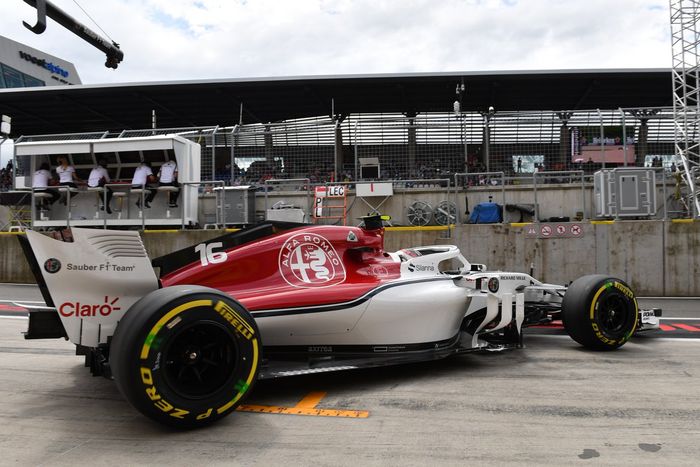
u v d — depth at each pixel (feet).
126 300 10.77
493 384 12.94
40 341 18.57
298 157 50.75
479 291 15.08
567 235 34.78
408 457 8.54
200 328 9.53
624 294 16.93
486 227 35.88
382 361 13.07
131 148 42.11
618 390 12.40
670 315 25.20
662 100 66.28
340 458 8.48
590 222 34.53
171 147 41.50
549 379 13.42
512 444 9.09
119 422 10.12
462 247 36.11
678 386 12.74
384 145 50.93
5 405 11.23
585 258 34.53
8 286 37.14
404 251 16.06
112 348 9.11
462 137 47.29
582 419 10.37
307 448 8.87
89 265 10.36
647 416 10.55
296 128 47.60
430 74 57.93
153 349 8.86
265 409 10.97
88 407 11.09
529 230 35.32
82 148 42.50
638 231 33.88
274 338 12.11
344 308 12.59
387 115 71.56
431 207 44.14
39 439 9.23
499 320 15.34
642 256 33.81
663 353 16.61
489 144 49.65
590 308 16.43
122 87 60.95
